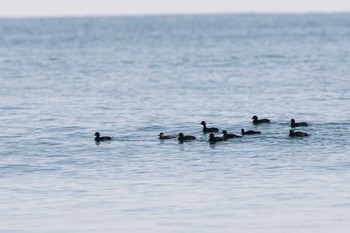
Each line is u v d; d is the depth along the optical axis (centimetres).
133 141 6944
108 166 5981
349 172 5641
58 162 6153
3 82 12188
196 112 8612
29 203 5028
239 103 9269
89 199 5094
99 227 4575
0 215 4803
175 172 5750
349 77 12000
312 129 7331
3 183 5525
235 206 4900
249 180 5484
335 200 4981
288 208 4844
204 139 6950
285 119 8044
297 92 10225
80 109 9025
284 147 6500
